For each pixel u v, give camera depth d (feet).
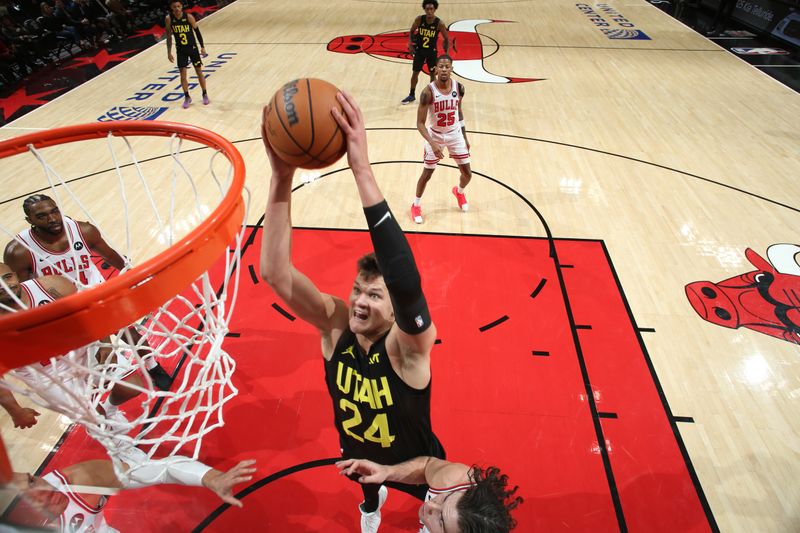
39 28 29.91
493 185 17.39
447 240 14.70
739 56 30.04
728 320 12.03
